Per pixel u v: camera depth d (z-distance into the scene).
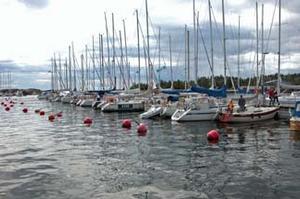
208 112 40.88
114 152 23.83
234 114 39.06
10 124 45.22
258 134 30.94
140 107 60.22
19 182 16.81
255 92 50.62
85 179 17.16
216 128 35.38
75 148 25.72
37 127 40.97
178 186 15.84
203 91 41.84
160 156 22.17
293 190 15.11
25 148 26.03
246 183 16.16
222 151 23.48
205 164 19.81
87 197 14.59
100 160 21.33
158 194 14.81
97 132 34.91
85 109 72.75
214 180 16.69
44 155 23.19
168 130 34.72
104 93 75.12
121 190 15.41
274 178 16.86
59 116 55.69
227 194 14.72
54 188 15.83
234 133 31.75
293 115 32.84
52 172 18.58
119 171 18.58
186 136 30.55
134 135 32.00
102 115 55.66
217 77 50.50
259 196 14.45
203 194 14.75
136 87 72.44
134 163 20.34
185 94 47.09
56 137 31.84
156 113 46.19
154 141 28.25
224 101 42.84
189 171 18.33
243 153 22.72
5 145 27.55
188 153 22.97
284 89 54.91
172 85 67.25
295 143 26.11
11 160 21.69
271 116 40.91
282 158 21.03
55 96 117.44
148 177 17.33
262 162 20.09
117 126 39.94
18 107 89.31
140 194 14.84
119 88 74.56
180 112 42.03
